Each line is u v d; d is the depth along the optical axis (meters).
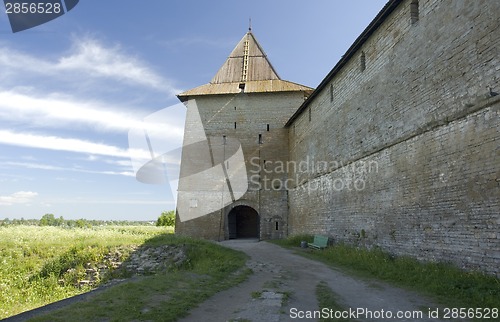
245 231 33.16
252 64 30.92
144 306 6.65
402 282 9.27
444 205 9.55
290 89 27.72
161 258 16.83
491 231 7.96
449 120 9.49
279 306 7.09
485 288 7.46
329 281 9.78
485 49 8.36
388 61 12.89
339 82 17.62
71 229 26.73
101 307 6.43
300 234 22.52
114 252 17.45
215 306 7.16
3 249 17.92
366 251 13.13
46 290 15.62
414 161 11.05
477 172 8.44
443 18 9.92
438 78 10.04
